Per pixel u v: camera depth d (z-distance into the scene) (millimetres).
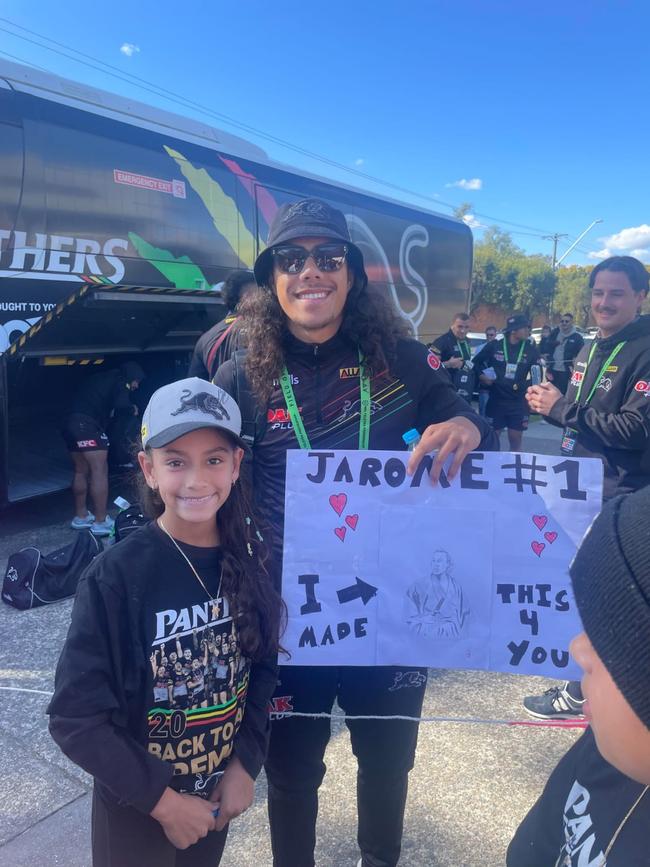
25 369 5539
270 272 1701
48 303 4691
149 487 1461
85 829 2133
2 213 4391
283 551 1578
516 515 1545
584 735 961
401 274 8562
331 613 1562
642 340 2559
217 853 1555
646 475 2562
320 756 1732
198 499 1334
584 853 805
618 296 2625
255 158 6391
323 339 1634
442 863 2027
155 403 1364
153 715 1312
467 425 1578
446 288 9625
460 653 1566
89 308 5133
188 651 1339
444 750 2572
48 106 4668
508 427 8055
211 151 5898
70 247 4781
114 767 1211
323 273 1533
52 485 5258
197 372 3748
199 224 5723
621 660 541
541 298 47062
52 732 1235
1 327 4453
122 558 1315
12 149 4434
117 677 1266
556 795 956
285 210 1605
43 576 3801
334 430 1638
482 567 1555
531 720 2807
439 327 9555
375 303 1647
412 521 1557
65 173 4746
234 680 1410
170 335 6262
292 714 1641
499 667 1561
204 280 5754
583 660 633
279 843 1756
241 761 1428
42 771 2406
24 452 5785
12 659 3213
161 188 5406
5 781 2348
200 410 1327
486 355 7953
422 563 1562
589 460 1524
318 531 1563
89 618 1248
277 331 1633
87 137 4895
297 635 1551
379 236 8109
